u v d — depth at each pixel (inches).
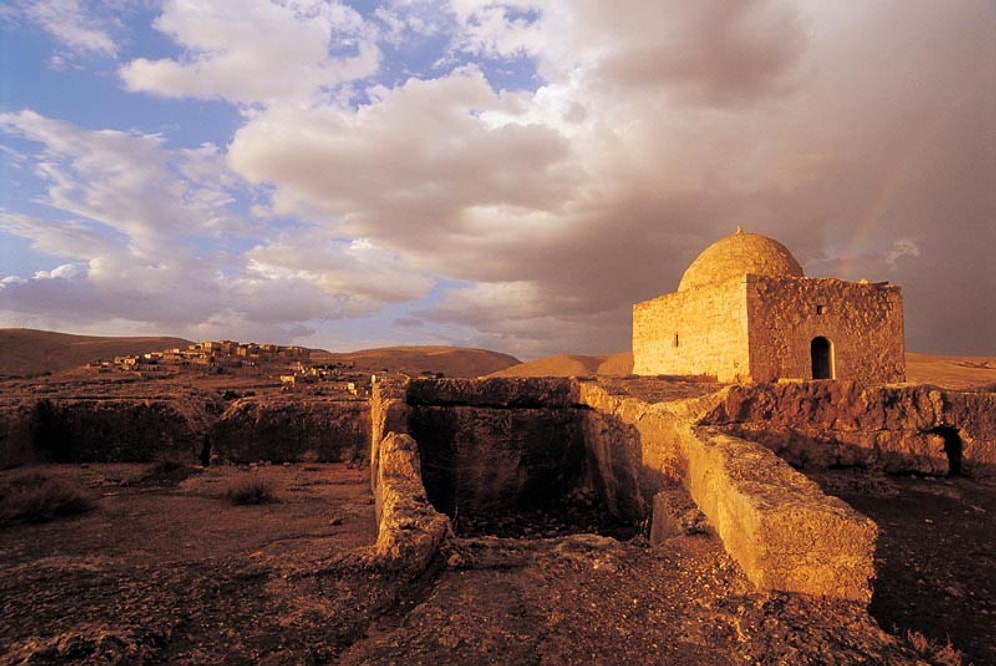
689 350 698.2
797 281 617.9
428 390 519.8
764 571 198.8
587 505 500.4
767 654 160.6
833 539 198.2
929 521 323.6
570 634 172.7
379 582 201.0
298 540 308.8
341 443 571.5
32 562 266.1
